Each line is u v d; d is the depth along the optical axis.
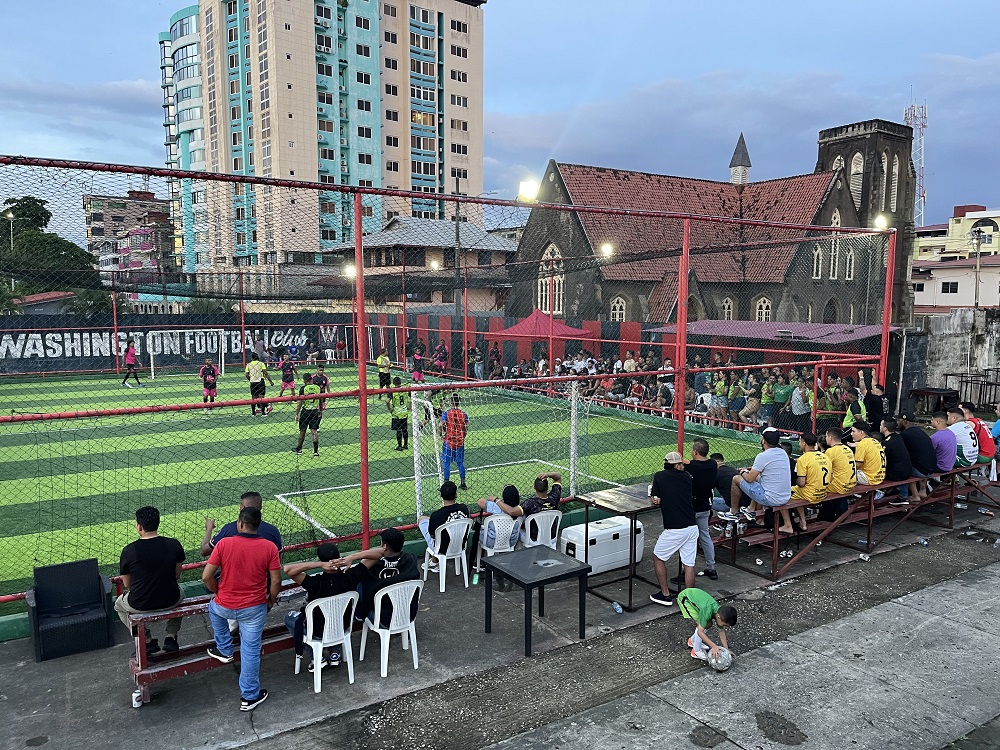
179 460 14.48
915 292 57.47
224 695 5.86
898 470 9.54
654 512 10.98
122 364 30.30
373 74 85.31
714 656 6.26
